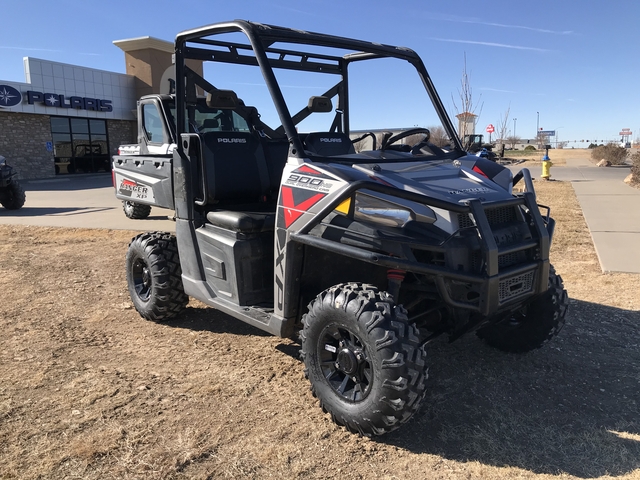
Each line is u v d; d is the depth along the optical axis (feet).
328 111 13.82
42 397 10.52
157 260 14.08
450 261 8.93
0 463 8.33
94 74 81.30
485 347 12.98
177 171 13.01
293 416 9.87
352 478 8.12
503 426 9.53
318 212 9.48
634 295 16.56
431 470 8.30
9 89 69.05
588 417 9.85
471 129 38.06
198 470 8.26
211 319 15.17
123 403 10.29
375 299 8.77
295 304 10.46
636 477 8.07
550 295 11.44
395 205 9.32
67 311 15.90
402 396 8.21
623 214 31.30
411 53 13.19
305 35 11.30
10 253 23.71
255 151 13.57
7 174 36.47
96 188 57.21
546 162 59.52
